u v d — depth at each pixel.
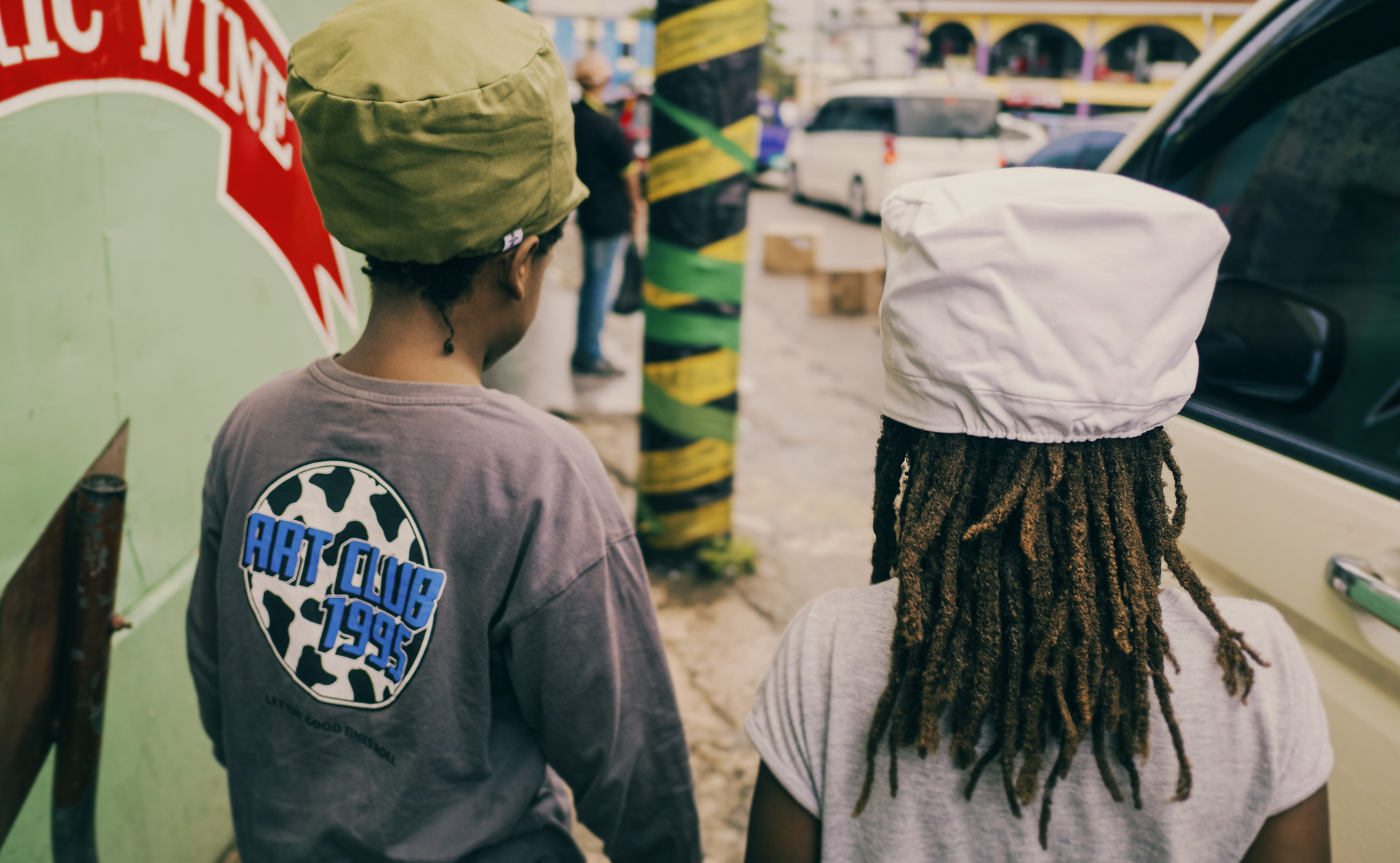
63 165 1.37
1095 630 0.76
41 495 1.33
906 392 0.82
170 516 1.70
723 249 3.25
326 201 0.91
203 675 1.16
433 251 0.91
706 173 3.14
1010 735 0.77
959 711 0.79
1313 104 1.64
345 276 2.42
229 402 1.86
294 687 1.00
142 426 1.59
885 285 0.83
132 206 1.53
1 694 1.15
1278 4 1.65
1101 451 0.79
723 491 3.55
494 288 0.98
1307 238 1.69
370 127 0.85
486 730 0.99
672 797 1.16
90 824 1.25
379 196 0.88
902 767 0.80
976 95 12.48
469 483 0.94
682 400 3.40
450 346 0.98
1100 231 0.74
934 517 0.80
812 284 8.00
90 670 1.20
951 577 0.80
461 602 0.94
